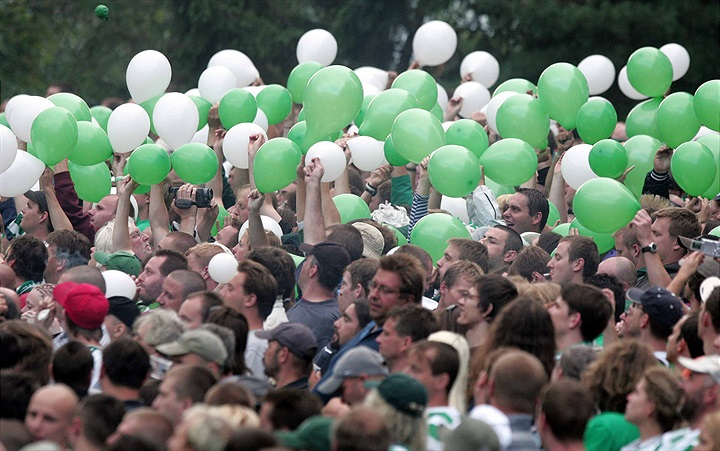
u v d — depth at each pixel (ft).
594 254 86.28
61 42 254.68
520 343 66.85
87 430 58.70
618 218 90.33
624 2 205.67
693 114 103.96
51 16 247.50
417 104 108.47
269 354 71.72
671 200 116.06
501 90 124.98
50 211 105.50
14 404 62.90
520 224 103.55
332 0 223.30
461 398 64.18
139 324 72.18
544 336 67.15
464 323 74.49
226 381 62.95
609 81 131.23
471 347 74.18
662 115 104.83
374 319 75.20
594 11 205.05
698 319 69.26
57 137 97.71
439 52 134.62
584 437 62.23
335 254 84.33
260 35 211.00
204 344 66.69
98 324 76.28
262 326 79.71
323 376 76.64
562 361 67.41
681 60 131.85
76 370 67.62
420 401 56.85
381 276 74.79
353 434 50.37
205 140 117.91
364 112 116.78
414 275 74.79
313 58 132.87
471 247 88.99
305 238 93.61
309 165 94.38
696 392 61.46
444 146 98.73
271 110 116.67
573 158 103.04
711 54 206.90
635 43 207.10
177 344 66.85
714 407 61.11
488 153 101.19
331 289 84.94
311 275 84.74
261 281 79.05
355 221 96.78
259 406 65.16
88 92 239.71
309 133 102.83
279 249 86.38
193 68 214.69
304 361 71.61
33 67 234.79
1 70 230.68
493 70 139.54
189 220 104.63
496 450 53.21
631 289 76.28
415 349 63.82
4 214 122.01
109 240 99.40
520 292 76.64
